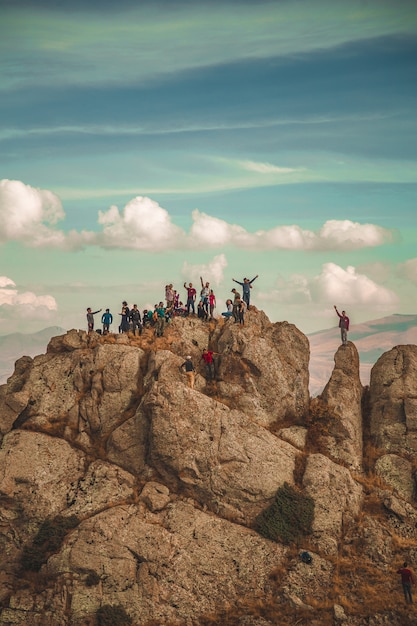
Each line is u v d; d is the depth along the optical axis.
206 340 61.47
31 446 52.84
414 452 57.56
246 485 51.03
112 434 53.59
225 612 45.91
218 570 47.56
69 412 56.16
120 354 57.50
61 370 58.41
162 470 51.81
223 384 57.47
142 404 53.31
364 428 60.41
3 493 50.19
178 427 51.66
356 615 45.22
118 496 50.62
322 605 45.97
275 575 47.56
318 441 57.12
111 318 62.41
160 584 46.41
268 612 45.56
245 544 48.88
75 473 52.31
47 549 48.03
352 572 48.34
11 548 48.84
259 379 57.91
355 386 61.25
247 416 54.69
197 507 50.88
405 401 59.31
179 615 45.47
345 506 52.28
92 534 47.47
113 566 46.44
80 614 44.69
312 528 50.44
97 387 56.25
